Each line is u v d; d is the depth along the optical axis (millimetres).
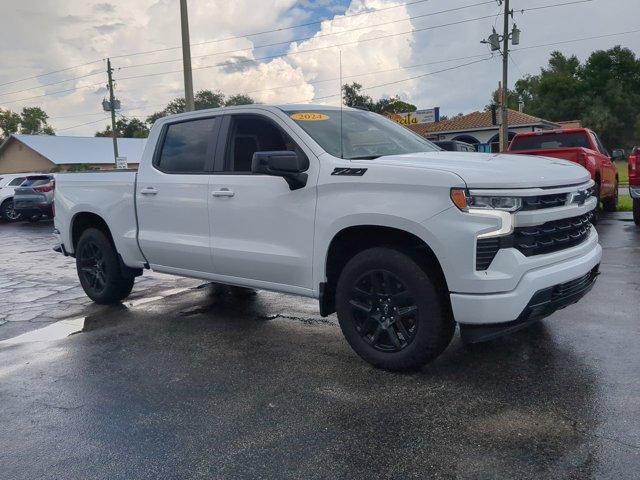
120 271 6617
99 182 6531
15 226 19375
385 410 3703
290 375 4375
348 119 5246
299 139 4750
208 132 5539
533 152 11117
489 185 3785
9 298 7641
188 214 5551
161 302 6887
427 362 4148
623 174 34844
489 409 3643
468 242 3766
